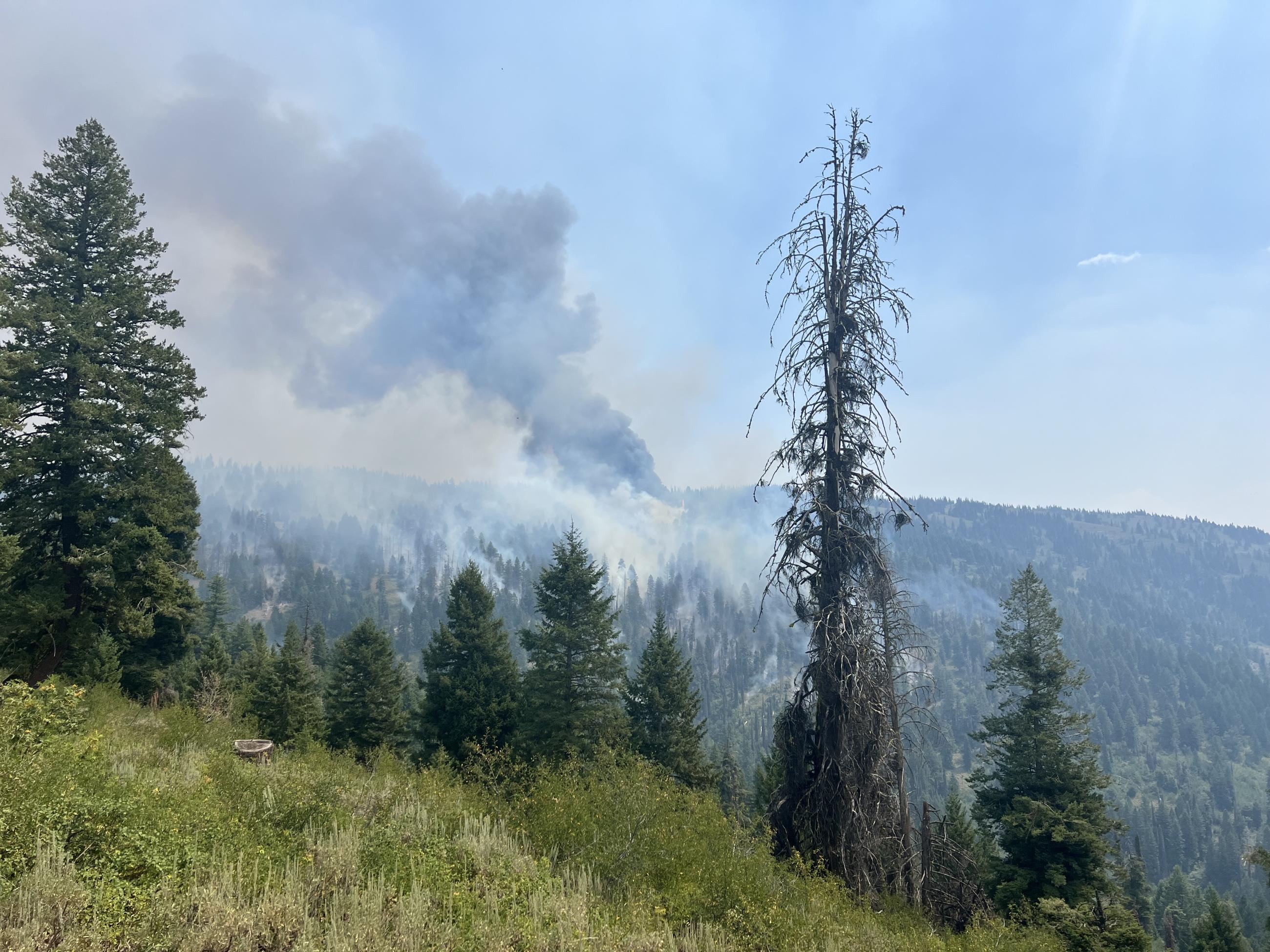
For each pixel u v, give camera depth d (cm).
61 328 2050
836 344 1447
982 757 2898
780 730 1408
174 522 2348
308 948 447
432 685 3441
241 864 575
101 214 2256
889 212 1434
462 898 612
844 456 1410
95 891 482
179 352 2331
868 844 1254
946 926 1340
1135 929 1598
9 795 554
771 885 926
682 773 3275
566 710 3030
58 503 2020
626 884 811
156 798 716
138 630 2134
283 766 1216
